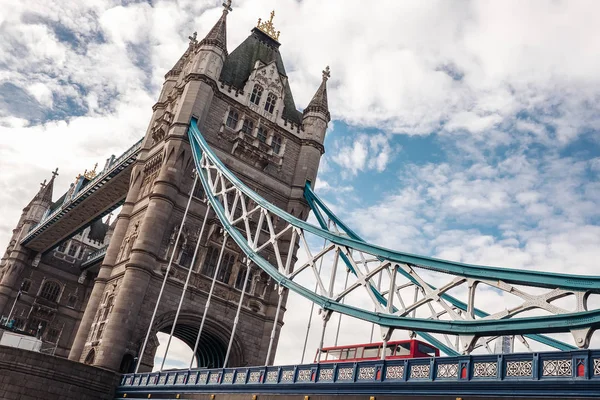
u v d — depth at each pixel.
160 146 54.16
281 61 65.75
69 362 41.00
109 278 50.59
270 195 56.66
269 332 51.81
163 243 49.03
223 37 57.91
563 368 16.22
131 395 39.59
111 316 44.84
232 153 55.16
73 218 81.38
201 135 50.41
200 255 50.72
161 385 36.00
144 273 46.50
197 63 55.84
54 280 95.19
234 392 29.09
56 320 93.19
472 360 18.72
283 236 55.75
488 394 17.80
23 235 95.81
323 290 29.91
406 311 24.38
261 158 56.31
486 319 21.02
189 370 33.97
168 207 49.47
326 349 32.81
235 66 60.56
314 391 24.27
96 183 69.06
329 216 52.44
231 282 51.66
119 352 43.88
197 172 49.06
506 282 21.27
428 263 24.58
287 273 33.44
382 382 21.36
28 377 39.78
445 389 19.09
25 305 91.12
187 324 48.69
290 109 63.12
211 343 51.72
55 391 40.12
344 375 23.28
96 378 41.53
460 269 23.00
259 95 59.66
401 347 28.61
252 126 57.91
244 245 39.03
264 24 66.94
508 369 17.61
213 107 55.47
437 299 23.44
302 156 59.59
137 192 55.00
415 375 20.38
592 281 18.36
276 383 26.41
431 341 35.28
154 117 60.22
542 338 31.94
